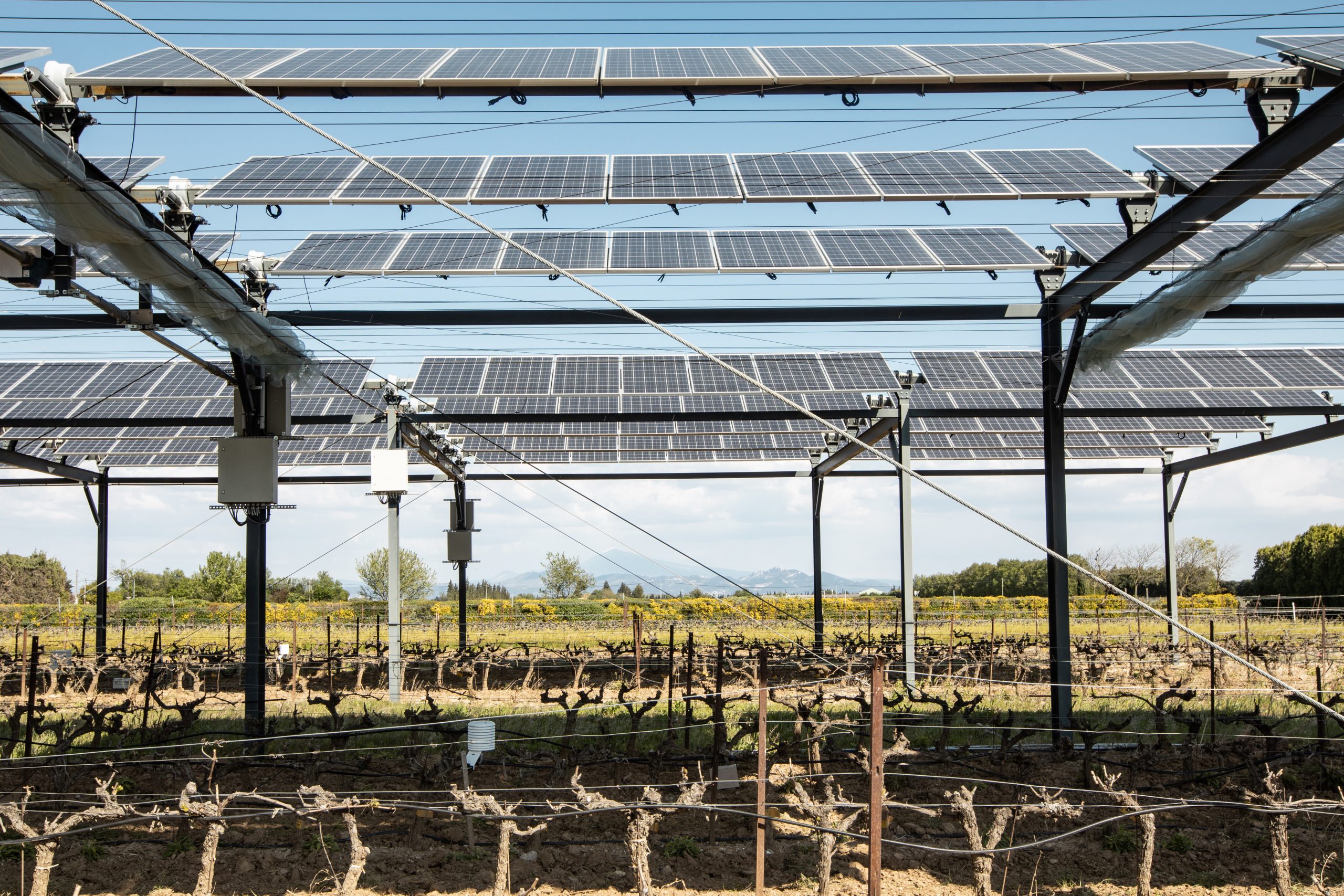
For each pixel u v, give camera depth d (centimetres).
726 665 2191
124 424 1884
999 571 6444
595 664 2436
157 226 1048
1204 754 1370
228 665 2395
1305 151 901
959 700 1298
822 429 2295
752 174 1175
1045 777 1261
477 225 575
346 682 2300
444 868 930
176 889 880
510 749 1351
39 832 988
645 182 1155
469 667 2025
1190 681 2150
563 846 981
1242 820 1049
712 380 1956
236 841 993
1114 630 3778
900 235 1413
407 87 908
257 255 1287
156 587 6128
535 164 1241
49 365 2014
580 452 2566
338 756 1239
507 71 941
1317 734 1363
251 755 1291
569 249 1352
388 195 1096
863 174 1179
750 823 1048
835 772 1262
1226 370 1973
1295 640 2817
